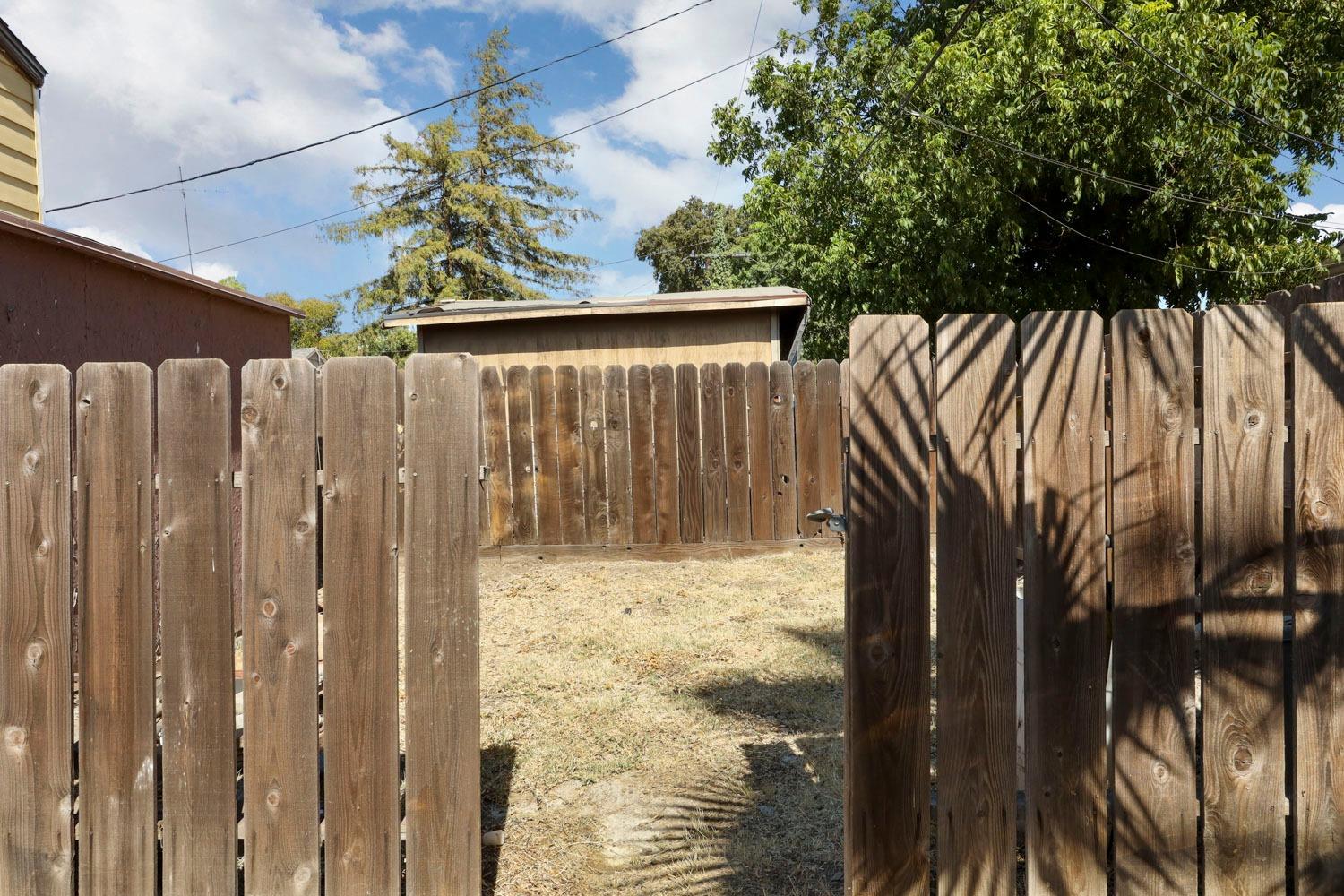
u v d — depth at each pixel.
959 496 1.83
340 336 26.97
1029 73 11.04
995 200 11.66
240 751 2.46
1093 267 13.36
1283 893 1.81
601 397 6.32
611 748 3.30
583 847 2.56
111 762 1.94
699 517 6.27
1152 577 1.80
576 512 6.36
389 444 1.93
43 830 1.94
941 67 11.51
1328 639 1.78
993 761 1.84
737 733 3.43
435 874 1.94
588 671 4.27
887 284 13.19
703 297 9.05
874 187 12.41
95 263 3.95
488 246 28.75
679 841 2.57
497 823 2.73
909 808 1.86
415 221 27.75
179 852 1.94
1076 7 10.88
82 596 1.93
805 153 14.40
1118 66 10.72
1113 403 1.79
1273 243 11.34
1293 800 1.81
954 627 1.84
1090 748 1.82
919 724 1.85
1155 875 1.82
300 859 1.94
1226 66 10.47
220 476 1.93
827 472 6.19
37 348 3.49
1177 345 1.79
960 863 1.85
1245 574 1.79
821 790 2.88
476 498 1.94
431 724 1.94
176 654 1.93
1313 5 12.14
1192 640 1.80
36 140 6.36
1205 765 1.81
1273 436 1.78
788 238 14.61
